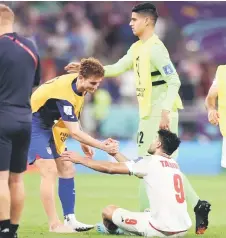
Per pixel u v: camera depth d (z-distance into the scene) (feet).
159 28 257.14
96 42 258.16
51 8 262.67
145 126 98.99
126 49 258.57
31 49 78.07
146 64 98.12
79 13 263.49
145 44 98.58
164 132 88.22
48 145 93.76
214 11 262.47
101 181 175.32
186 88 229.45
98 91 219.00
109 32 261.65
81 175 192.13
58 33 256.73
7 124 75.66
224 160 98.37
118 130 217.36
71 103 90.63
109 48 258.57
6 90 76.18
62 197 94.73
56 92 90.99
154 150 88.89
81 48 253.85
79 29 259.19
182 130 218.38
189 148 205.57
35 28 257.14
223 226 100.73
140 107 99.45
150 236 85.56
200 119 219.00
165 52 97.60
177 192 85.97
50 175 93.20
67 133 94.12
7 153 76.18
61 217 111.34
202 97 236.84
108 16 263.90
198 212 90.63
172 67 97.14
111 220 88.33
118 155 89.66
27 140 78.23
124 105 222.28
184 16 262.26
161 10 262.67
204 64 246.06
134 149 207.62
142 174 85.76
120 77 231.91
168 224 84.48
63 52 249.96
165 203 84.94
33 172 196.03
